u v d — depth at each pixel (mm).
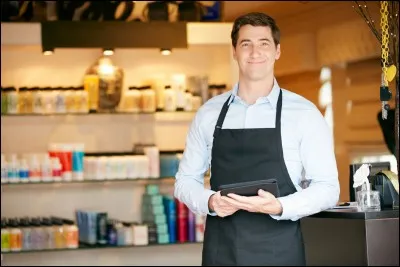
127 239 6637
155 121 6953
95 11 6539
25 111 6586
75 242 6562
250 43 3840
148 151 6742
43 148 6738
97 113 6695
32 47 6621
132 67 6891
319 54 7938
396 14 4109
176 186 4043
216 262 3846
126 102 6773
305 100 3893
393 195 4086
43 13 6480
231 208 3680
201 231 6762
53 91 6648
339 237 3863
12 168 6527
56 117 6758
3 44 6391
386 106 4066
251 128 3836
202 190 3887
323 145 3814
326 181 3791
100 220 6625
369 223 3705
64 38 6461
